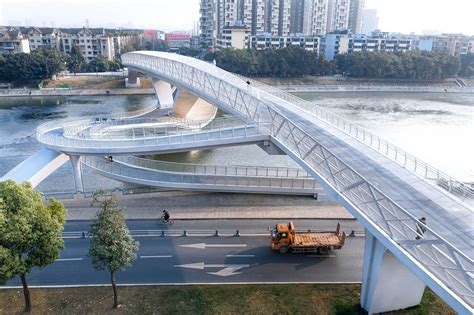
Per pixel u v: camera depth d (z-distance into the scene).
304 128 36.34
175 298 22.34
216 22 183.75
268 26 187.25
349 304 22.27
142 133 46.97
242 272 25.02
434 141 65.31
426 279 15.35
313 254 27.25
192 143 36.09
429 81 133.12
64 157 38.97
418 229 16.70
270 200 35.72
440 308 22.02
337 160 22.47
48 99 96.88
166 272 24.84
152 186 37.28
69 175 46.56
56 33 150.12
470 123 78.75
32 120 73.56
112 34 170.62
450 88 124.44
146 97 103.00
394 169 26.86
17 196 18.12
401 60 130.62
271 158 56.00
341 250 27.80
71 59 125.56
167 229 30.11
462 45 177.50
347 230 30.53
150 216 32.06
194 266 25.55
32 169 35.50
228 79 50.19
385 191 23.25
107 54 149.38
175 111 71.81
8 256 17.64
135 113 74.88
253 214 32.81
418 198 22.42
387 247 17.81
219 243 28.36
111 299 22.17
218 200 35.50
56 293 22.64
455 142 65.00
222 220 31.73
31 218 18.28
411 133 70.06
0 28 163.62
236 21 169.25
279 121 33.69
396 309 21.77
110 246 19.11
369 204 21.03
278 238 26.80
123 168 38.88
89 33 151.00
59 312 21.09
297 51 127.75
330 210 33.81
